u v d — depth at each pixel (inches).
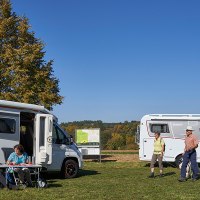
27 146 615.8
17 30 1173.7
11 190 484.7
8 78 1101.7
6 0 1177.4
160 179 639.1
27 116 606.5
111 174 734.5
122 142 1732.3
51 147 600.4
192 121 914.1
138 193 483.8
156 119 928.3
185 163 613.0
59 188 519.2
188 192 496.1
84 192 486.3
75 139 1046.4
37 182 523.5
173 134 918.4
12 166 489.1
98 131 1037.2
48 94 1127.6
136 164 959.0
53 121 658.8
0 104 558.9
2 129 560.7
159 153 671.8
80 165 681.0
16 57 1114.1
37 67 1152.8
